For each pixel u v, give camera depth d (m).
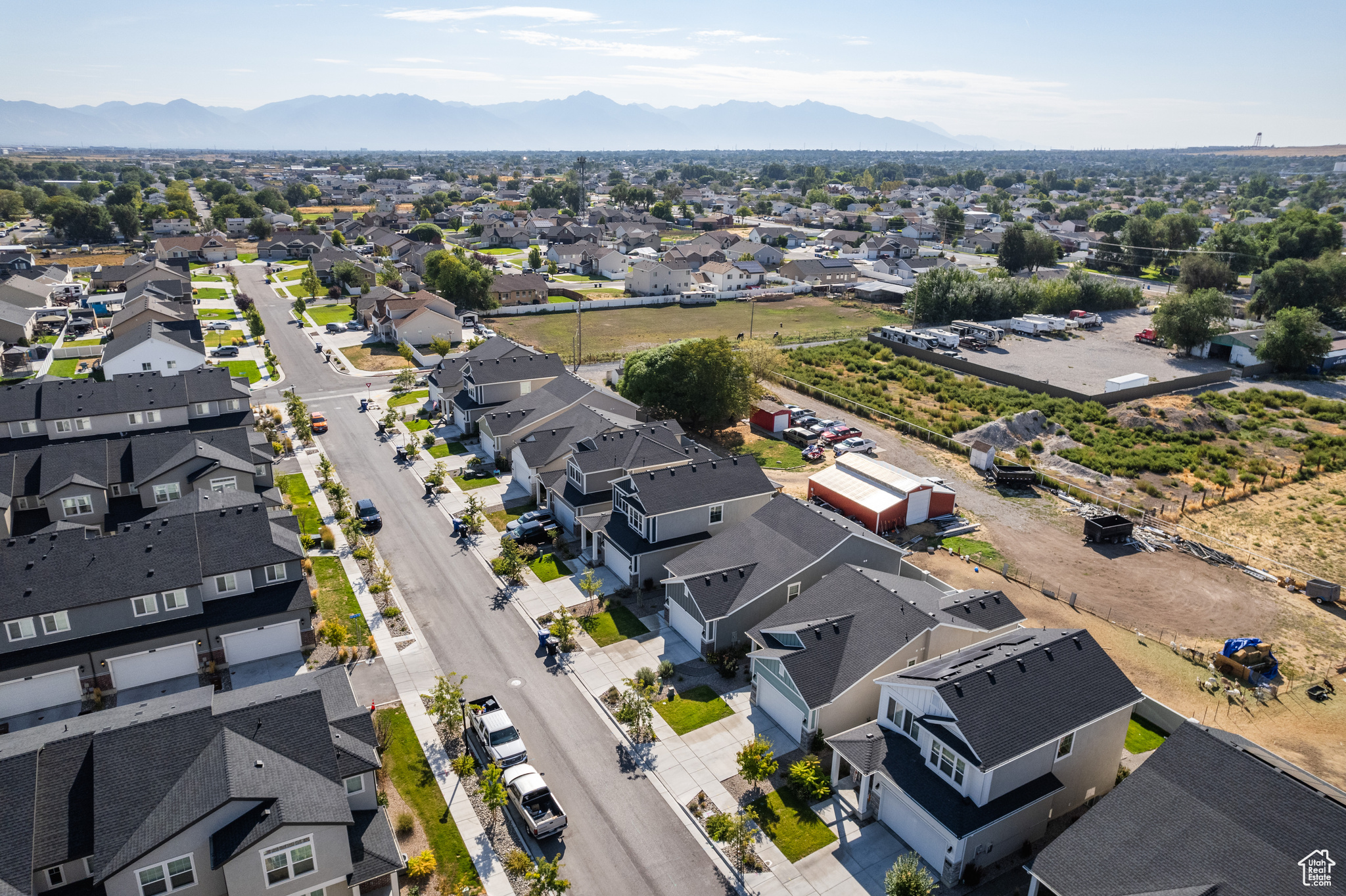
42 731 30.19
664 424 64.69
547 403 71.12
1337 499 66.62
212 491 50.38
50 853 25.62
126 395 66.12
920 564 54.69
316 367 100.00
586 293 156.38
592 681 41.41
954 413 87.00
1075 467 72.56
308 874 26.48
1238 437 80.62
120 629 40.09
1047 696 32.34
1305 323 104.12
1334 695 41.53
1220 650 45.34
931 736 31.56
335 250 172.12
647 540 50.59
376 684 40.88
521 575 51.75
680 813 33.19
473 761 33.69
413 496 63.22
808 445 75.25
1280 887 23.81
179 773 27.59
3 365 94.50
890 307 151.75
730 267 162.50
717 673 42.19
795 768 33.66
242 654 42.59
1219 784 26.92
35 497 52.50
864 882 29.97
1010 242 175.00
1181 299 114.00
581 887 29.55
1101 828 27.34
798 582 44.88
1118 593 51.41
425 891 29.27
